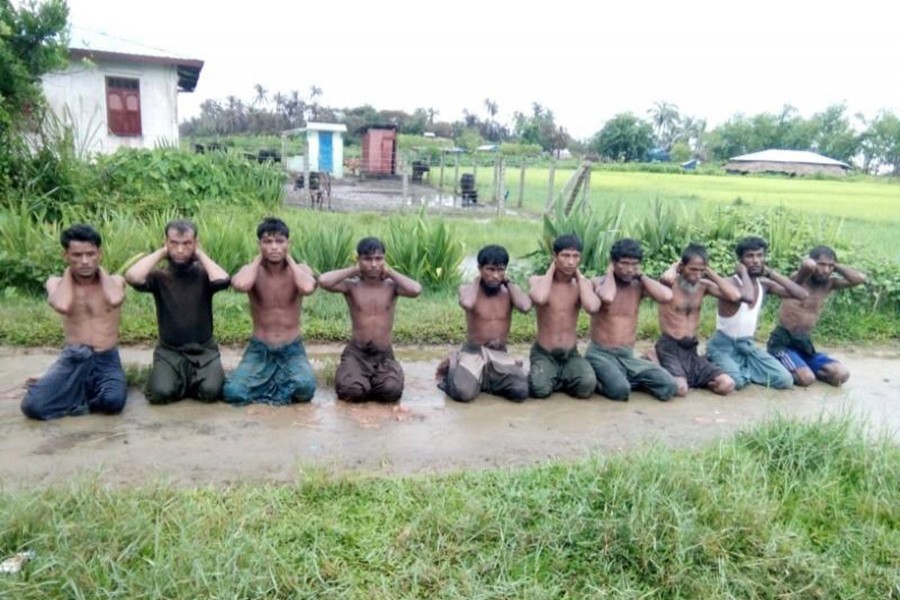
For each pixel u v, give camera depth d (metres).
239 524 3.37
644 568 3.32
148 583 2.90
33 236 7.94
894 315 8.34
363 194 24.42
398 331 7.14
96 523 3.21
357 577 3.16
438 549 3.35
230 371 5.92
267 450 4.48
